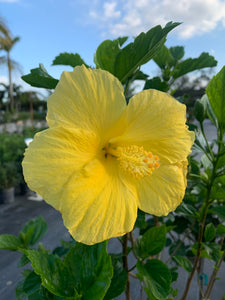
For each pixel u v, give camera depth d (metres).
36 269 0.16
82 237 0.15
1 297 0.63
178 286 0.54
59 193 0.15
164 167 0.20
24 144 1.34
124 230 0.17
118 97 0.17
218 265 0.37
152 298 0.24
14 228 0.99
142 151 0.19
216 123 0.29
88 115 0.16
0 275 0.71
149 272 0.23
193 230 0.43
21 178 1.31
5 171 1.21
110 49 0.21
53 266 0.18
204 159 0.34
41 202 1.25
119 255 0.26
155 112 0.19
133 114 0.18
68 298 0.16
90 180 0.17
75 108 0.16
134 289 0.55
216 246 0.31
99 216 0.16
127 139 0.20
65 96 0.16
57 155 0.15
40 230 0.32
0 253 0.81
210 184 0.28
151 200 0.19
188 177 0.30
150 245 0.25
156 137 0.19
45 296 0.18
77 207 0.15
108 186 0.18
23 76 0.21
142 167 0.19
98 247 0.17
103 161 0.19
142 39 0.20
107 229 0.16
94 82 0.16
